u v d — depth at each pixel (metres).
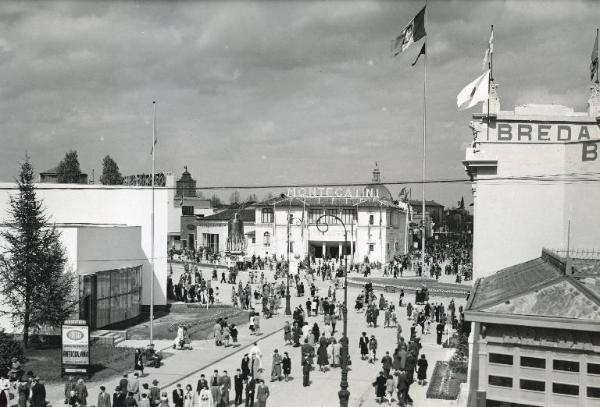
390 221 103.25
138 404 24.91
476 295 24.14
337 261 97.00
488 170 34.81
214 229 123.62
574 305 19.55
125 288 47.47
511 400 20.17
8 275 37.25
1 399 26.27
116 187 54.75
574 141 33.34
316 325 40.09
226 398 27.61
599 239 32.41
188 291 62.44
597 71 37.78
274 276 76.19
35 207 38.50
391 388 27.88
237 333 43.50
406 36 45.66
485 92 35.06
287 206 103.06
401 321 49.25
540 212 34.12
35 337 39.19
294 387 30.77
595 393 19.28
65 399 26.61
